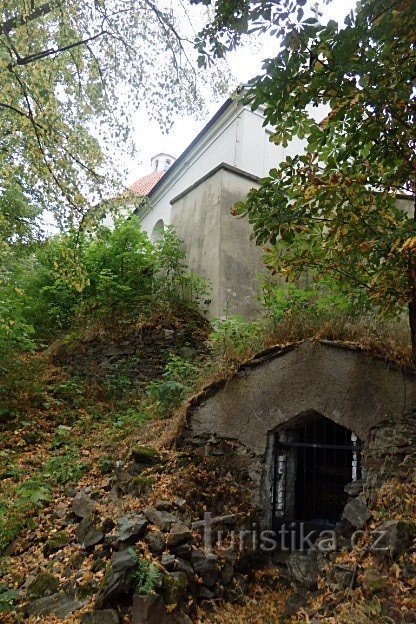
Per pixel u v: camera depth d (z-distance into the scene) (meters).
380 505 4.04
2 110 7.64
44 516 4.62
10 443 6.30
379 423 4.54
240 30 3.92
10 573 3.97
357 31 3.44
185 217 9.68
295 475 5.39
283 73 3.71
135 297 9.54
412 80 3.66
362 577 3.45
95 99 8.23
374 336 4.80
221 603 3.88
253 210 4.43
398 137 3.93
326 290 6.76
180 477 4.72
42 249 11.43
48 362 9.03
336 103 3.78
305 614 3.57
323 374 4.88
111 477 5.01
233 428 5.18
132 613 3.24
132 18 7.95
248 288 8.33
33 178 8.21
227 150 11.09
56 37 7.39
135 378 8.26
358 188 4.10
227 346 5.70
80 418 7.16
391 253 3.76
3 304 7.86
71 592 3.56
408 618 3.04
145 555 3.66
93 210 8.14
